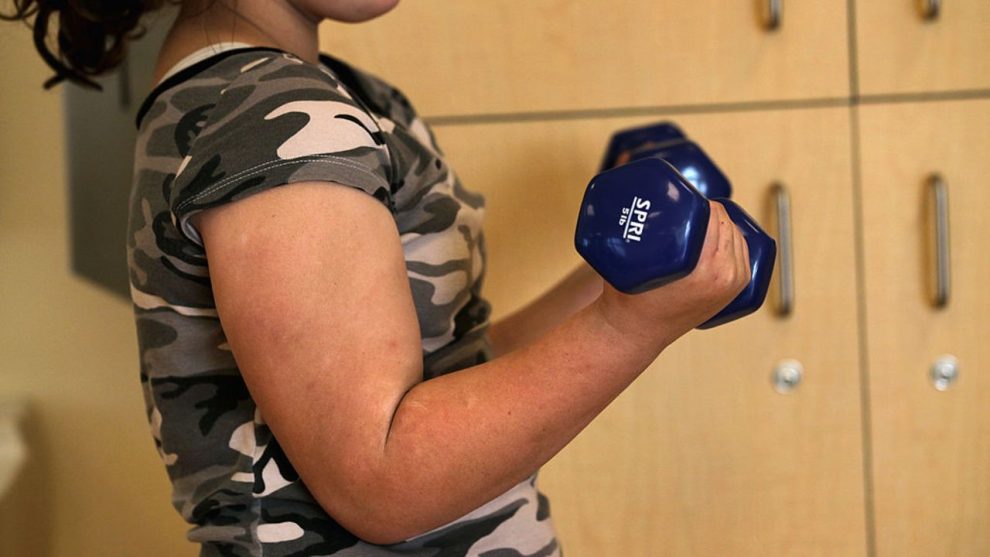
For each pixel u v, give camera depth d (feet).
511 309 5.16
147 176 2.72
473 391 2.33
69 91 5.87
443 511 2.34
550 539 3.06
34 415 6.41
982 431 5.19
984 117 5.06
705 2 5.04
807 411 5.21
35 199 6.30
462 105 5.11
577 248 2.28
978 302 5.15
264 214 2.39
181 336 2.77
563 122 5.10
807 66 5.06
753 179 5.11
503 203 5.13
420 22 5.08
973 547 5.24
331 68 3.62
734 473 5.25
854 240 5.14
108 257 6.00
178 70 2.81
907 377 5.19
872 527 5.26
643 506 5.27
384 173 2.62
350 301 2.35
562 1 5.06
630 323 2.29
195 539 2.78
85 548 6.51
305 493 2.71
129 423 6.47
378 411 2.31
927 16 5.02
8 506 5.74
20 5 3.49
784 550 5.28
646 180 2.25
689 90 5.08
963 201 5.10
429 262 2.90
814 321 5.17
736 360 5.20
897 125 5.08
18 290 6.35
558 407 2.31
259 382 2.39
